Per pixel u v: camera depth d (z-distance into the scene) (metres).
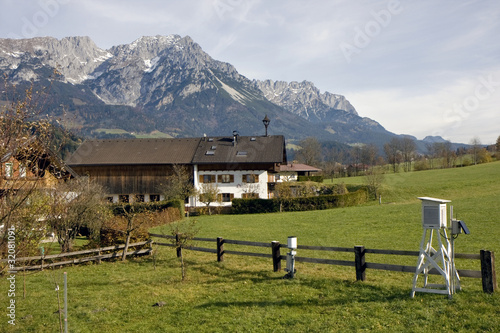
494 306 9.10
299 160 121.19
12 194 7.22
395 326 8.83
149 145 60.47
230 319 10.26
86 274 16.45
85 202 20.98
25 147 6.80
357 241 21.09
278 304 11.10
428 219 10.42
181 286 13.94
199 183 54.94
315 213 37.09
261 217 37.38
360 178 80.00
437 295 10.23
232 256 18.58
